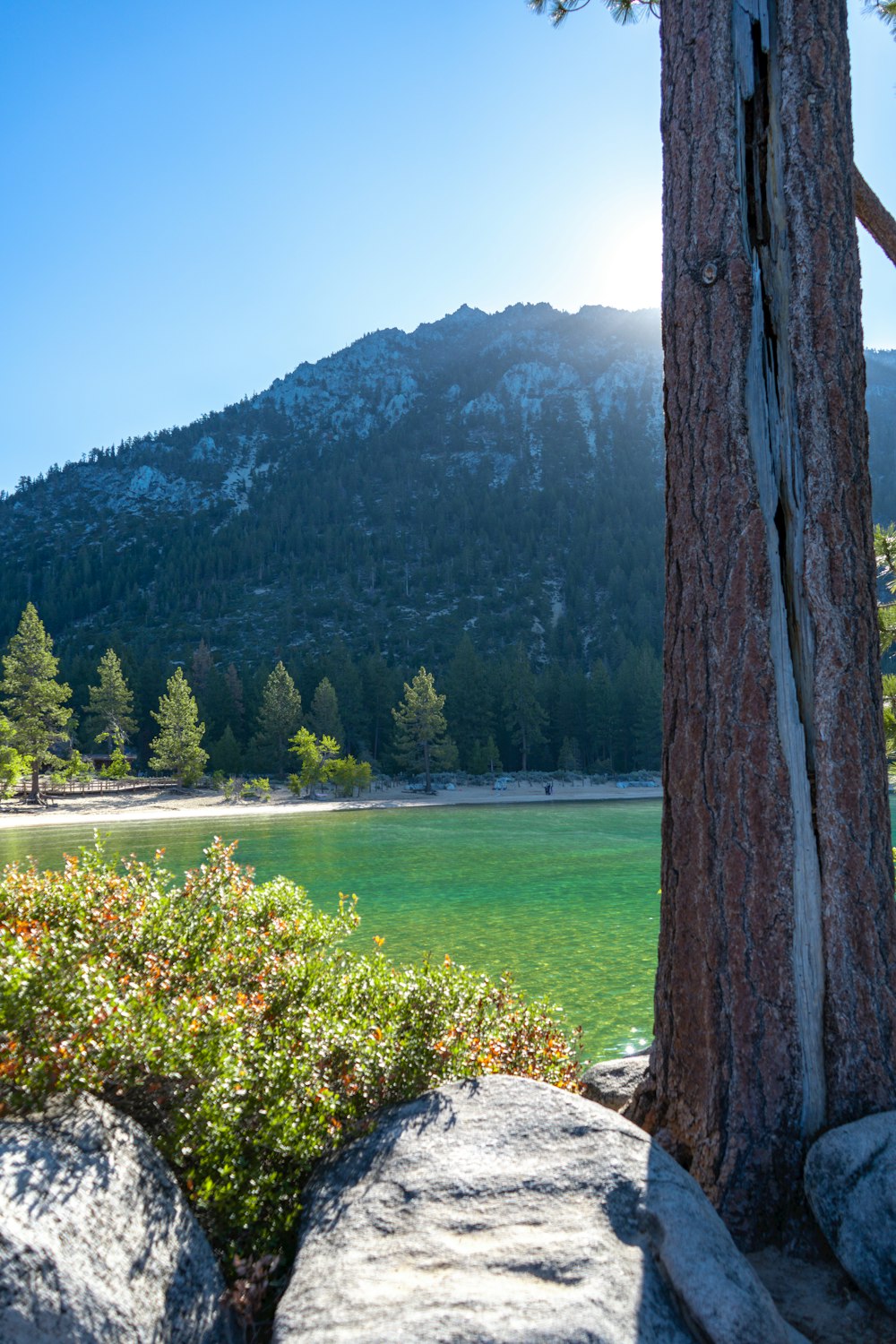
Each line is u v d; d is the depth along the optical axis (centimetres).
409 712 7069
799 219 364
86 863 468
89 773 6712
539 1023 462
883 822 350
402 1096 350
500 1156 284
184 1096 308
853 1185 285
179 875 2166
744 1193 316
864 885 339
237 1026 340
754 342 367
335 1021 376
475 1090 325
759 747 343
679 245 385
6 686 5516
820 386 359
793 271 365
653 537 16875
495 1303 220
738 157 375
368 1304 227
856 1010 331
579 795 6850
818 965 334
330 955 472
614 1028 1045
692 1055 346
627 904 1956
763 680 347
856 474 362
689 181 382
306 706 9012
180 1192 281
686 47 389
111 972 337
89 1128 271
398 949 1488
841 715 347
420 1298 225
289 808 5594
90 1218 238
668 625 383
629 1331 213
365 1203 276
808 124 366
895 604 570
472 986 450
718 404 367
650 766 8625
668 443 393
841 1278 285
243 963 423
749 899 337
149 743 8725
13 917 392
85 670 9306
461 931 1645
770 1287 284
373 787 7212
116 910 422
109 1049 288
